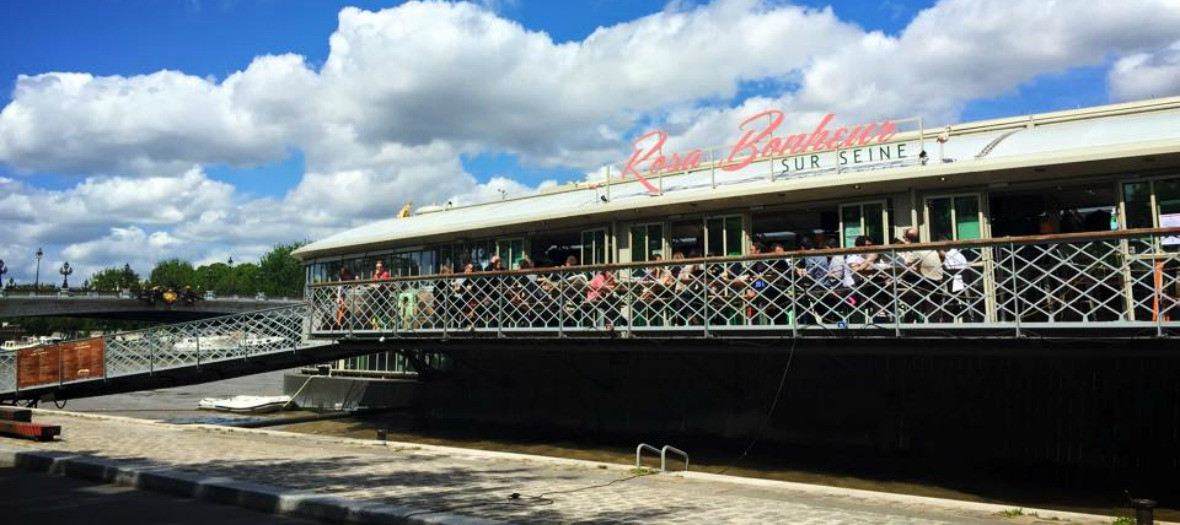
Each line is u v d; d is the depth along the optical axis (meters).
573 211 16.80
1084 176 12.51
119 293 70.94
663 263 13.38
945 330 11.18
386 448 13.62
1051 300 10.59
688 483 10.16
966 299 11.53
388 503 7.92
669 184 16.98
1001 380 13.16
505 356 19.39
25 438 12.95
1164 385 11.94
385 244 21.84
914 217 13.59
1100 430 12.34
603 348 14.45
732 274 13.62
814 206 15.05
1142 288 11.35
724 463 14.34
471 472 10.59
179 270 147.25
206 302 76.44
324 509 7.84
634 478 10.47
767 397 15.39
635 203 15.98
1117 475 12.14
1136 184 12.10
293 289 142.38
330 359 20.84
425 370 19.95
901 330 11.46
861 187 13.83
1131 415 12.15
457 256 20.03
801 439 14.88
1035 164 12.16
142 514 7.91
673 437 16.44
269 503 8.24
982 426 13.27
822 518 7.68
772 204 15.02
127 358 20.33
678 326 13.18
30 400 21.77
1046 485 12.42
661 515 7.63
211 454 11.78
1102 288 11.59
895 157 14.22
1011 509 8.93
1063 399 12.68
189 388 38.78
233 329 19.98
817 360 14.84
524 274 15.13
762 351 13.03
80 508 8.18
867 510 8.50
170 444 12.94
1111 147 11.64
